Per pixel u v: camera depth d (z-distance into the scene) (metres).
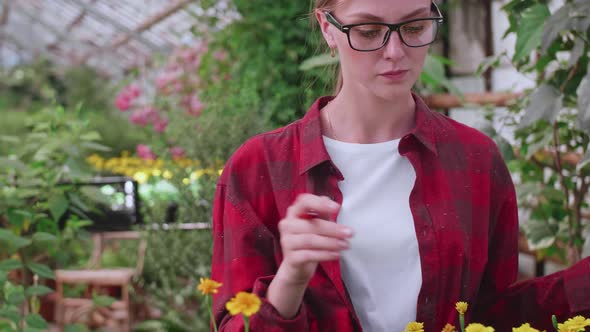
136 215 3.75
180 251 3.55
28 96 17.06
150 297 4.18
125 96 5.69
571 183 2.18
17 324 2.15
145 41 11.73
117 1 10.69
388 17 1.03
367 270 1.16
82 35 15.38
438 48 5.36
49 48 17.88
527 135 2.19
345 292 1.14
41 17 15.39
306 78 3.62
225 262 1.18
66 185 2.94
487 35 5.20
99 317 4.24
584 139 2.00
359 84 1.16
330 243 0.88
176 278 3.75
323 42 1.43
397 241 1.15
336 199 1.16
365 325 1.17
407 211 1.16
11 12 16.14
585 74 1.80
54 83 17.06
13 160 2.57
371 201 1.17
